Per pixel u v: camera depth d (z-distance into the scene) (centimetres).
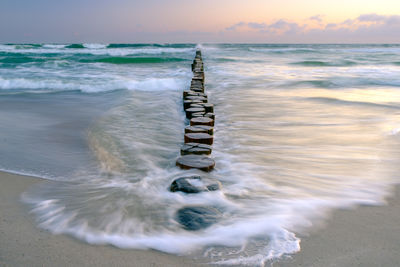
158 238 176
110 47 4119
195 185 239
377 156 335
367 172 290
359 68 1555
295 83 998
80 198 227
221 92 869
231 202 225
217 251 164
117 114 541
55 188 244
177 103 692
